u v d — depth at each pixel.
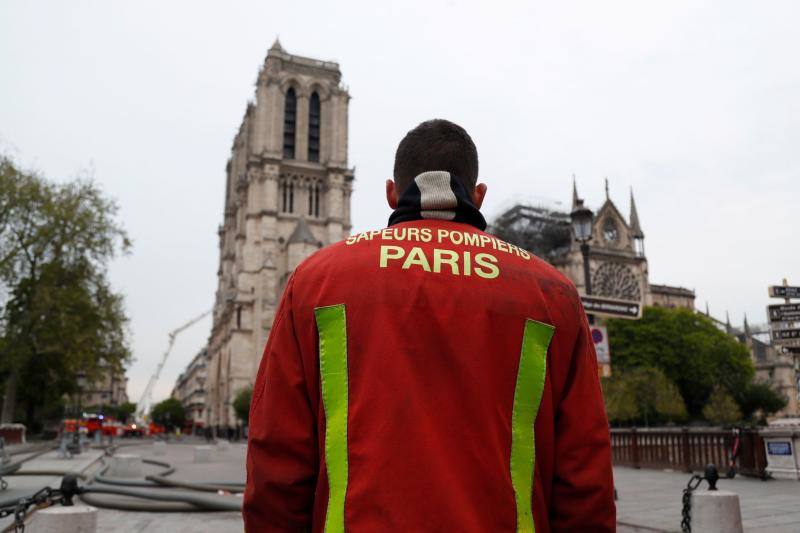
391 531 1.80
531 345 2.15
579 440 2.15
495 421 1.99
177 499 11.63
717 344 77.88
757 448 17.03
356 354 2.08
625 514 11.24
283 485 2.06
